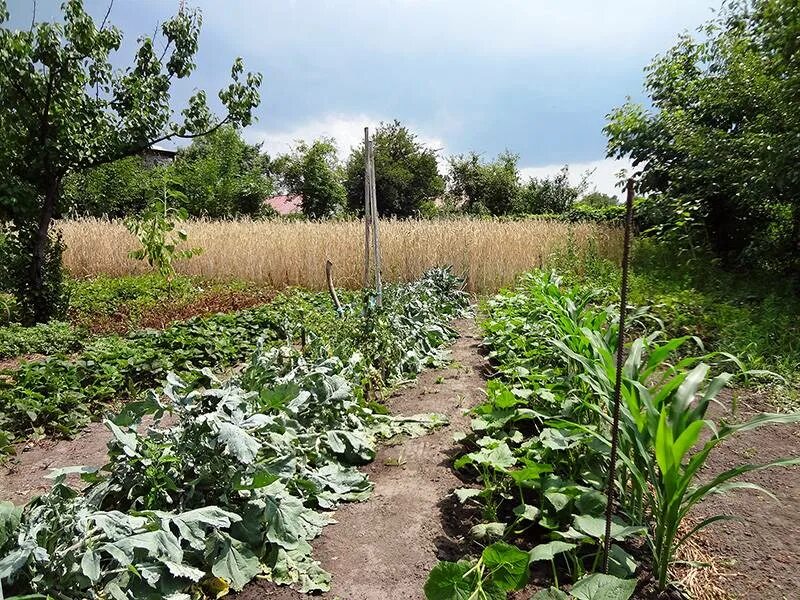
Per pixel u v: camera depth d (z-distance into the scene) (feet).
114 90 32.50
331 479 11.19
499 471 10.88
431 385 18.26
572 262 40.40
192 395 9.93
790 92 28.32
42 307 31.12
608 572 7.93
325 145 112.16
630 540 9.00
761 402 16.42
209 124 35.27
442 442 13.41
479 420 12.50
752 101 37.19
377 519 10.14
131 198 90.22
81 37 29.25
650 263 40.45
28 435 15.55
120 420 9.43
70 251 49.44
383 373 17.79
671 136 43.06
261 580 8.24
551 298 18.88
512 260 41.65
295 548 8.84
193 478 9.09
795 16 26.76
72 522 7.07
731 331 21.36
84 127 31.48
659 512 8.24
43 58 28.66
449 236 42.06
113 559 7.39
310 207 108.99
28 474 13.35
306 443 11.50
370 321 17.74
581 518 8.06
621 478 9.50
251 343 25.21
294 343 24.47
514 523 9.14
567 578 8.28
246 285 42.65
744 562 8.71
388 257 41.32
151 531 7.38
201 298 37.55
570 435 10.37
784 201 34.76
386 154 116.98
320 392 12.51
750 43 35.37
